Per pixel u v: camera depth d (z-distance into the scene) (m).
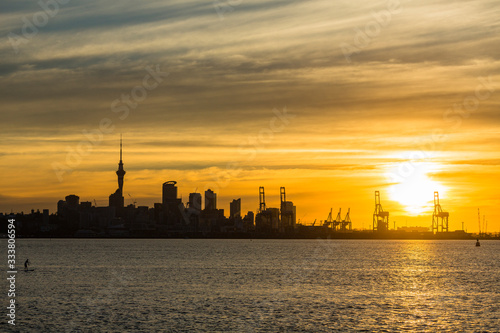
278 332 80.31
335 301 108.06
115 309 97.75
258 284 138.75
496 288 132.38
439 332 80.69
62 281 146.12
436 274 172.12
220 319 88.81
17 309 97.81
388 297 114.50
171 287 131.25
